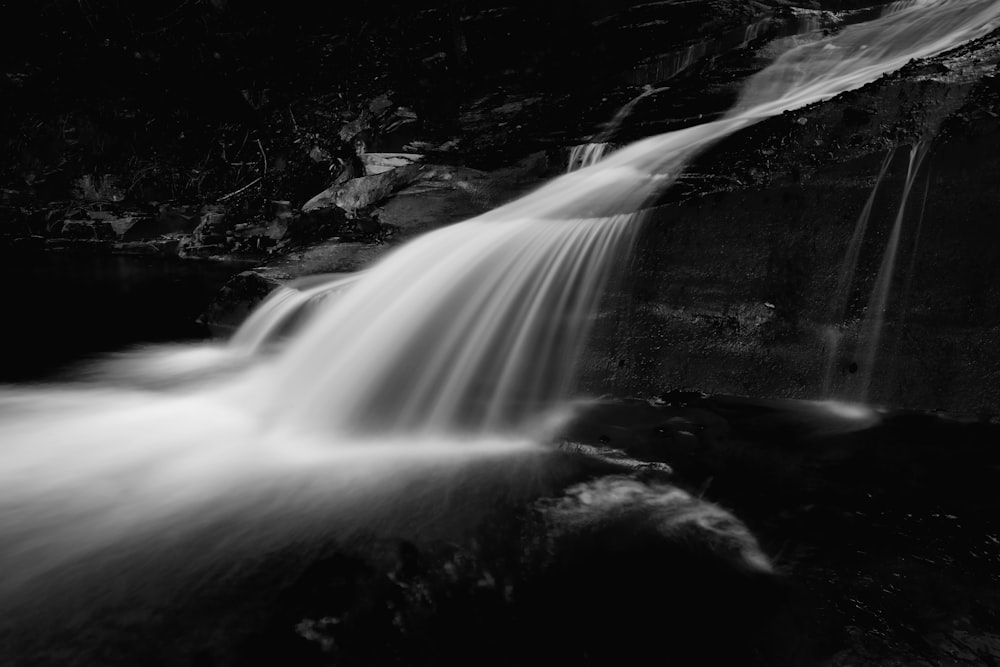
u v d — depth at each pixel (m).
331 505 3.38
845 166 4.54
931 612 2.45
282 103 19.59
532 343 5.24
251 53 21.95
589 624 2.44
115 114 19.92
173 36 21.42
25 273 11.78
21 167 19.56
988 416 4.14
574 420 4.55
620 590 2.63
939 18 9.77
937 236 4.24
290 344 5.97
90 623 2.47
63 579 2.75
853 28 11.41
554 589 2.64
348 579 2.69
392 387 5.02
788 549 2.90
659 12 19.47
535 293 5.31
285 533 3.09
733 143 5.87
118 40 21.02
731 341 4.84
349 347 5.38
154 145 19.48
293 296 6.83
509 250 5.60
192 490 3.60
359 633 2.39
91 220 15.88
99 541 3.05
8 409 5.05
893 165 4.37
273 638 2.37
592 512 3.24
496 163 10.70
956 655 2.21
